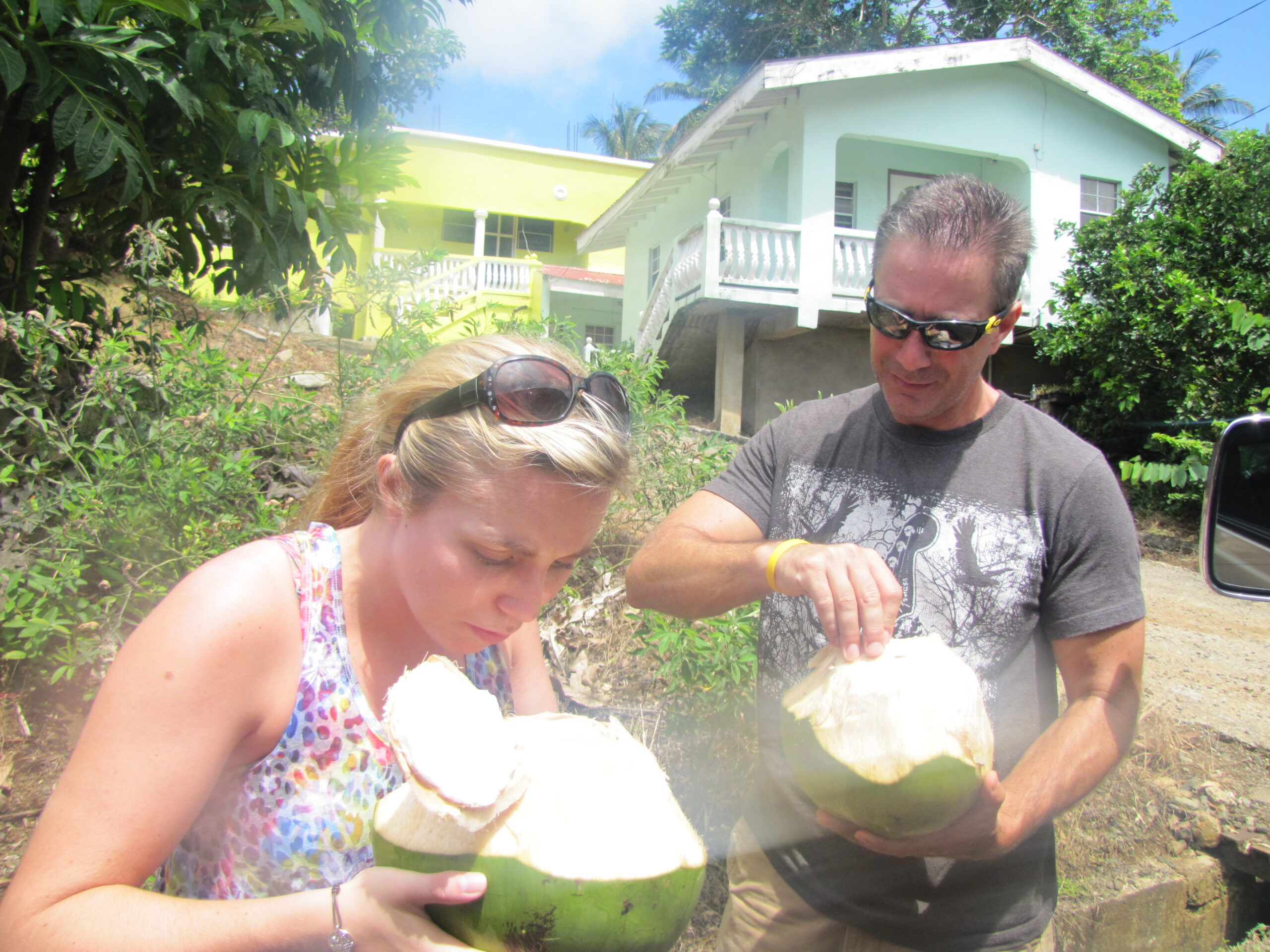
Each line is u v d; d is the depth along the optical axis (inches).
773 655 67.1
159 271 149.6
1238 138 374.6
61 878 33.3
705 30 586.6
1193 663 178.4
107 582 120.3
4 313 122.4
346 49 182.5
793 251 394.9
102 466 112.0
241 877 39.3
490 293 587.5
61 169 191.2
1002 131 422.6
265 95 169.8
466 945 32.2
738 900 68.6
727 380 414.9
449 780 31.9
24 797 99.3
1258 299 335.6
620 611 132.2
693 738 98.6
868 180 445.7
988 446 61.7
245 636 37.0
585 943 30.8
